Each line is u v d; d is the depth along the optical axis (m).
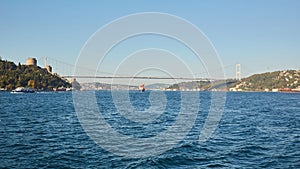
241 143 26.02
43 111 56.53
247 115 52.44
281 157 21.11
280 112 59.69
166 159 20.56
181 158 20.84
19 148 23.20
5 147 23.48
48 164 19.06
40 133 30.25
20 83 176.50
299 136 29.73
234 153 22.33
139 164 19.36
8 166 18.52
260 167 18.83
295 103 94.88
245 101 105.62
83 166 18.81
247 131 32.91
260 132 32.28
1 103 80.31
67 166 18.75
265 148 23.98
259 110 64.56
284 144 25.59
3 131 31.25
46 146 24.02
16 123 38.06
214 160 20.45
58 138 27.53
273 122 41.75
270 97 148.25
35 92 170.38
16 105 73.19
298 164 19.41
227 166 19.06
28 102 85.62
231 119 45.38
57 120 41.81
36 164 19.03
